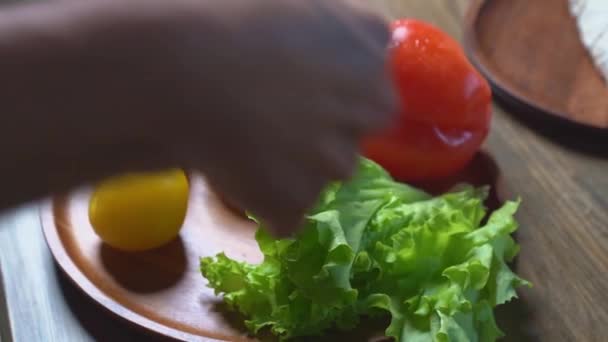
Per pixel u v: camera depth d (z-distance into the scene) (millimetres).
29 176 353
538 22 858
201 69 375
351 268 602
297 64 409
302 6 418
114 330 620
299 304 600
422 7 878
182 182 648
